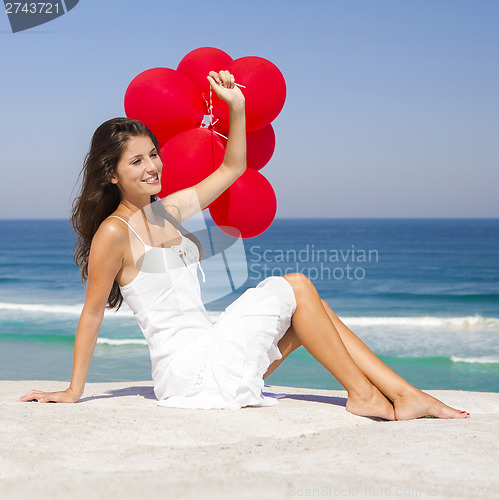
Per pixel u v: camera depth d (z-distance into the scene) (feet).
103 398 11.44
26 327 52.75
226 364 10.07
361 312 66.64
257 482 6.03
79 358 10.61
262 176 13.71
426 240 226.99
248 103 12.84
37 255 169.07
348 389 10.19
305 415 9.92
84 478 6.36
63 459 7.29
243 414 9.70
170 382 10.22
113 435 8.26
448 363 38.29
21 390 15.46
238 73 12.87
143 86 13.04
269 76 12.97
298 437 8.52
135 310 10.55
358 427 9.23
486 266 131.54
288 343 10.62
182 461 7.18
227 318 10.39
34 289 92.38
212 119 13.71
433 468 6.83
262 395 11.61
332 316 10.72
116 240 10.02
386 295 82.33
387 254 166.30
